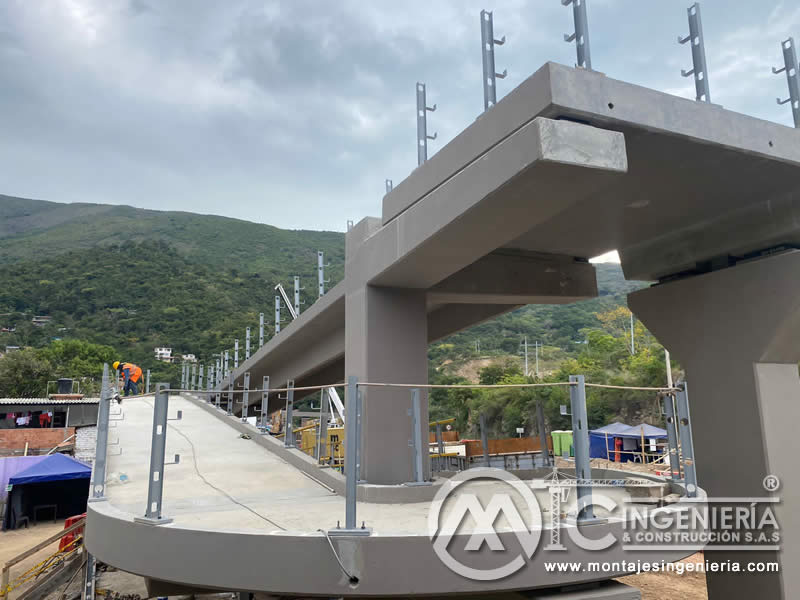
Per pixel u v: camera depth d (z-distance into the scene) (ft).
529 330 333.21
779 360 34.96
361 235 39.27
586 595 19.07
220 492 32.30
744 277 35.24
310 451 62.69
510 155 22.76
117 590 49.93
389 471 33.83
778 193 32.89
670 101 24.86
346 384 19.70
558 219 37.01
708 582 35.53
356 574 17.89
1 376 185.06
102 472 27.61
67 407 128.88
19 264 464.65
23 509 86.28
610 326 255.70
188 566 19.40
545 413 162.30
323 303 49.90
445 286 40.98
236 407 111.96
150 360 294.25
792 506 33.12
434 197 28.32
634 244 43.14
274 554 18.38
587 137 21.97
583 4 25.96
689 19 29.94
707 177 30.27
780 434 33.94
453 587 17.90
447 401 200.64
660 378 153.28
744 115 27.17
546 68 22.38
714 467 36.14
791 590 31.78
